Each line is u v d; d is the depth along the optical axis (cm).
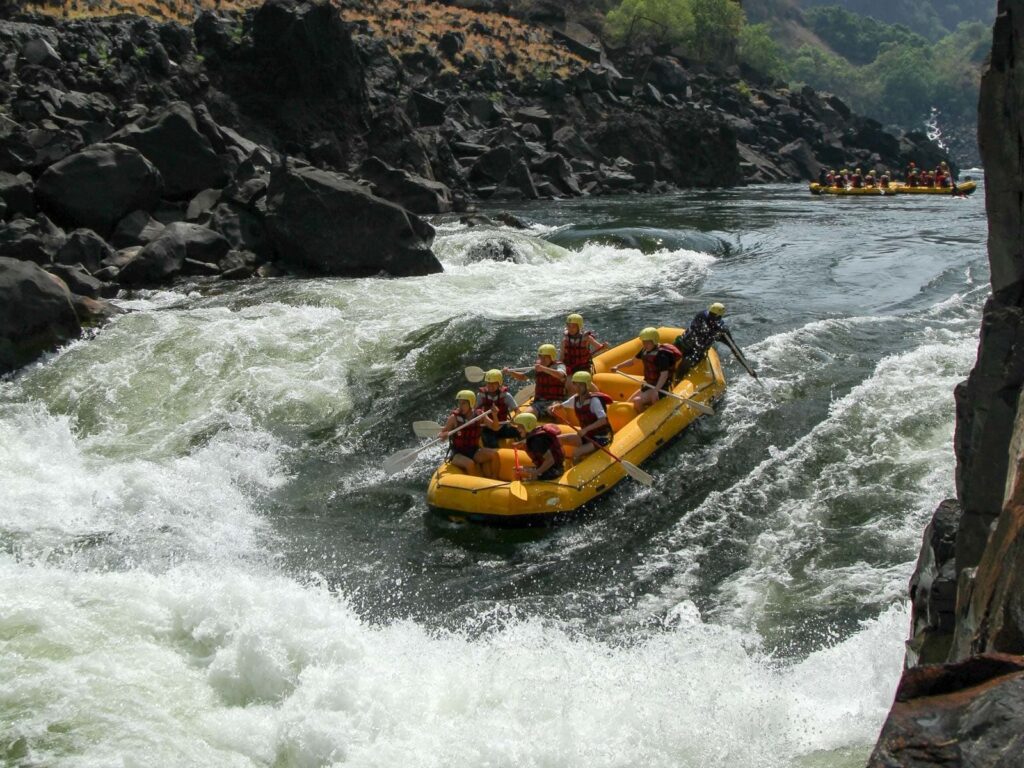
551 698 654
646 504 984
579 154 4034
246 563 909
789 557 877
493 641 764
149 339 1379
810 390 1195
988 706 329
